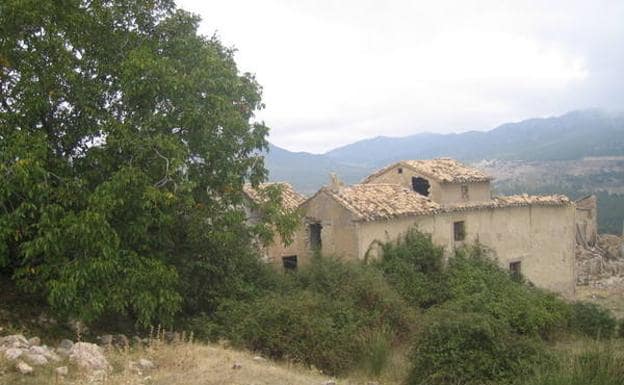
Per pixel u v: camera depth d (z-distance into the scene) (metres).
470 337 13.43
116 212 13.41
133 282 12.83
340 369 14.06
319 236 25.89
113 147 14.06
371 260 23.50
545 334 19.97
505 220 29.95
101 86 14.38
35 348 9.96
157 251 15.31
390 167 31.50
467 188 29.80
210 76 15.80
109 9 14.82
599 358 10.53
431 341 13.64
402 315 17.81
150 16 15.98
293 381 11.24
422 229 26.02
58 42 13.23
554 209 32.47
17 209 12.02
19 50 13.19
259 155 17.69
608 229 74.94
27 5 12.67
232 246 17.64
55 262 12.45
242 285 17.50
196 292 16.91
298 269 21.05
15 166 11.65
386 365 14.68
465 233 28.03
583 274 42.47
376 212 24.02
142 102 14.81
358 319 16.50
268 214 17.92
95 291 12.44
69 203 12.88
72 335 13.24
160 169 14.39
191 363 11.24
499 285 23.36
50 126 14.09
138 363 10.78
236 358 12.38
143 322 13.23
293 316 14.75
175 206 15.11
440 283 23.36
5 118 12.77
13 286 13.98
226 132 16.08
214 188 16.83
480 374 12.88
